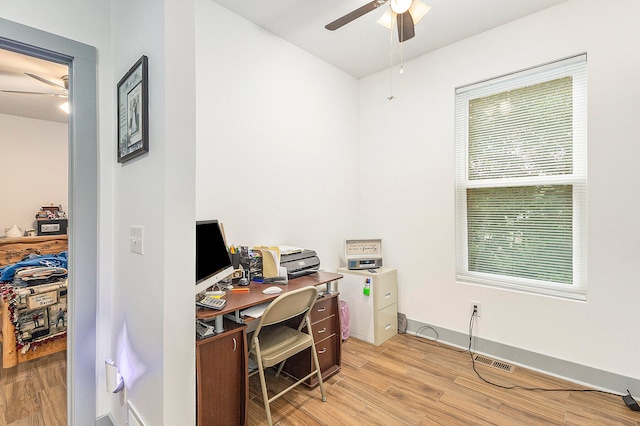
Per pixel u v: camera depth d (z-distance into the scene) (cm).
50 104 369
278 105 261
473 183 271
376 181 333
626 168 199
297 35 260
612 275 204
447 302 280
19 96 339
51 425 174
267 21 240
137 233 145
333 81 315
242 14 231
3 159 408
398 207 314
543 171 238
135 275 148
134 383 149
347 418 179
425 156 294
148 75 135
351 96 338
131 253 152
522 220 250
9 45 145
